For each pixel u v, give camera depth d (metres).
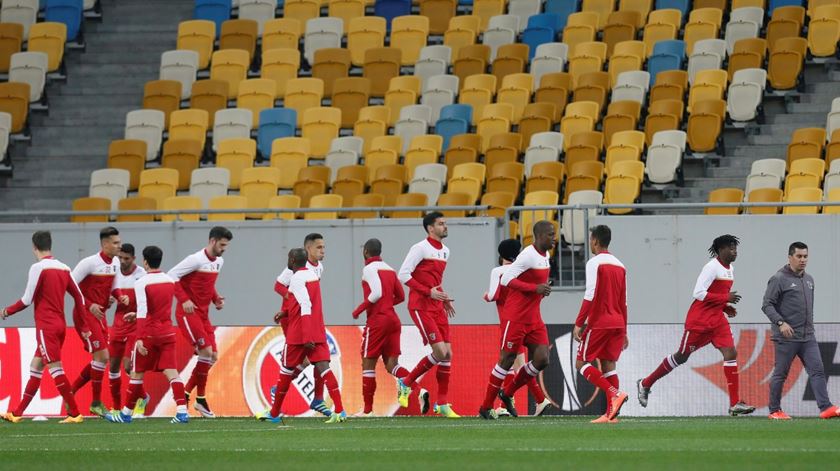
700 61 81.62
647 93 81.69
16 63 90.31
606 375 44.69
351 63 92.69
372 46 92.94
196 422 48.81
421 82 88.75
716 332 47.84
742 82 77.19
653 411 51.56
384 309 49.62
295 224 61.53
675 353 48.62
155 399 55.06
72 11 96.44
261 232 61.81
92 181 80.19
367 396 50.62
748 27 84.44
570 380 52.56
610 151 73.94
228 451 35.53
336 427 44.44
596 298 43.88
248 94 87.94
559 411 52.62
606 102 82.69
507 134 78.19
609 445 35.59
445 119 81.94
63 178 86.12
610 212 69.00
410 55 92.50
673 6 91.31
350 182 75.31
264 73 90.88
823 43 81.38
